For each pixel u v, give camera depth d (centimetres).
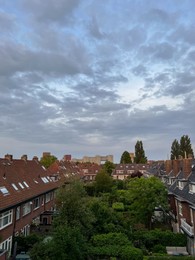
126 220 3347
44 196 4006
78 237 1994
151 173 7362
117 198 4825
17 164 3753
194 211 2656
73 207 2548
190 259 2298
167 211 3969
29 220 3183
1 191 2512
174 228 3650
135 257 2217
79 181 2889
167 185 4594
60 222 2455
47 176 4775
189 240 2769
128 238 2636
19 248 2522
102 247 2322
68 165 8219
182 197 3133
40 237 2550
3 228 2297
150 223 3588
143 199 3478
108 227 2752
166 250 2702
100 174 5888
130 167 11631
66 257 1784
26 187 3291
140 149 12350
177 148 8456
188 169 3466
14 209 2608
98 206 2925
